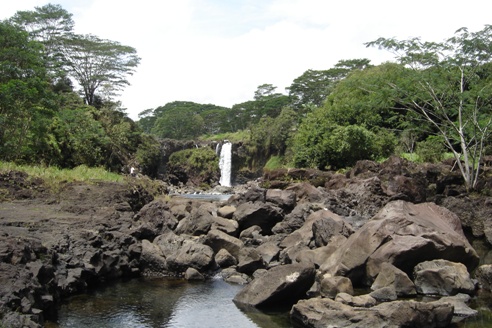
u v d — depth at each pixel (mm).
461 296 10969
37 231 13562
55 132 36344
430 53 27312
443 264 11938
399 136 41812
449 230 13578
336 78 95000
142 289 12414
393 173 27703
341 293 10469
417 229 12789
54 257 11586
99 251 13070
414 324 8797
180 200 24422
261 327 9633
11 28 30719
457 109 27406
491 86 25688
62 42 59844
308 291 11516
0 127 26312
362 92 44281
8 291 8547
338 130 38500
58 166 32375
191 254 14141
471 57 26328
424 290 11469
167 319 10055
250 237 17984
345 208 23141
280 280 11125
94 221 15883
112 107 62125
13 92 26062
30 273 9586
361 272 12281
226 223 17906
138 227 15742
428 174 27875
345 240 13773
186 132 119312
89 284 12523
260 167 78938
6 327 7449
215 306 11031
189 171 74625
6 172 20094
